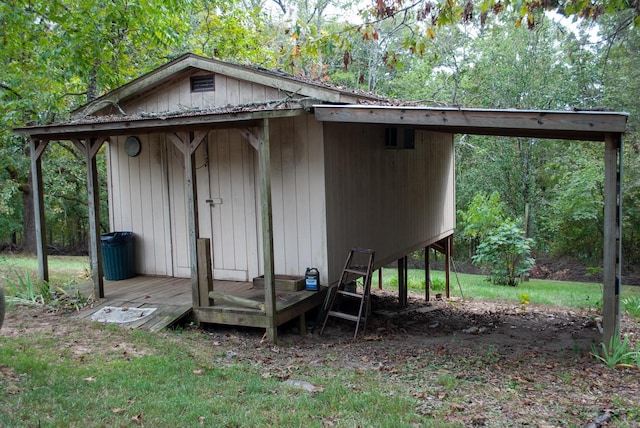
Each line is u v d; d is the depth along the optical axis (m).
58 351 5.06
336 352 6.03
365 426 3.69
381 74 22.64
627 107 15.37
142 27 11.00
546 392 4.56
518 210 18.06
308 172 7.16
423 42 8.62
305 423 3.71
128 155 8.48
